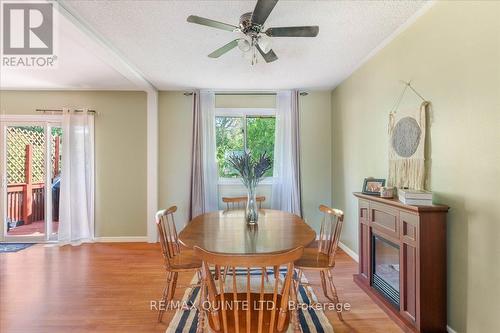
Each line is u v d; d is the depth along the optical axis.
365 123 3.21
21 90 4.31
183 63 3.22
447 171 1.95
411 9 2.14
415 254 1.96
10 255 3.73
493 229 1.60
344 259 3.55
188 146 4.41
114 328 2.11
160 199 4.42
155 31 2.46
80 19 2.25
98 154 4.38
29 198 4.47
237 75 3.65
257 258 1.36
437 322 1.91
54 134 4.44
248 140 4.44
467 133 1.78
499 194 1.57
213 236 2.04
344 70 3.48
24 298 2.57
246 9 2.12
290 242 1.88
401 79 2.49
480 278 1.68
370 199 2.56
